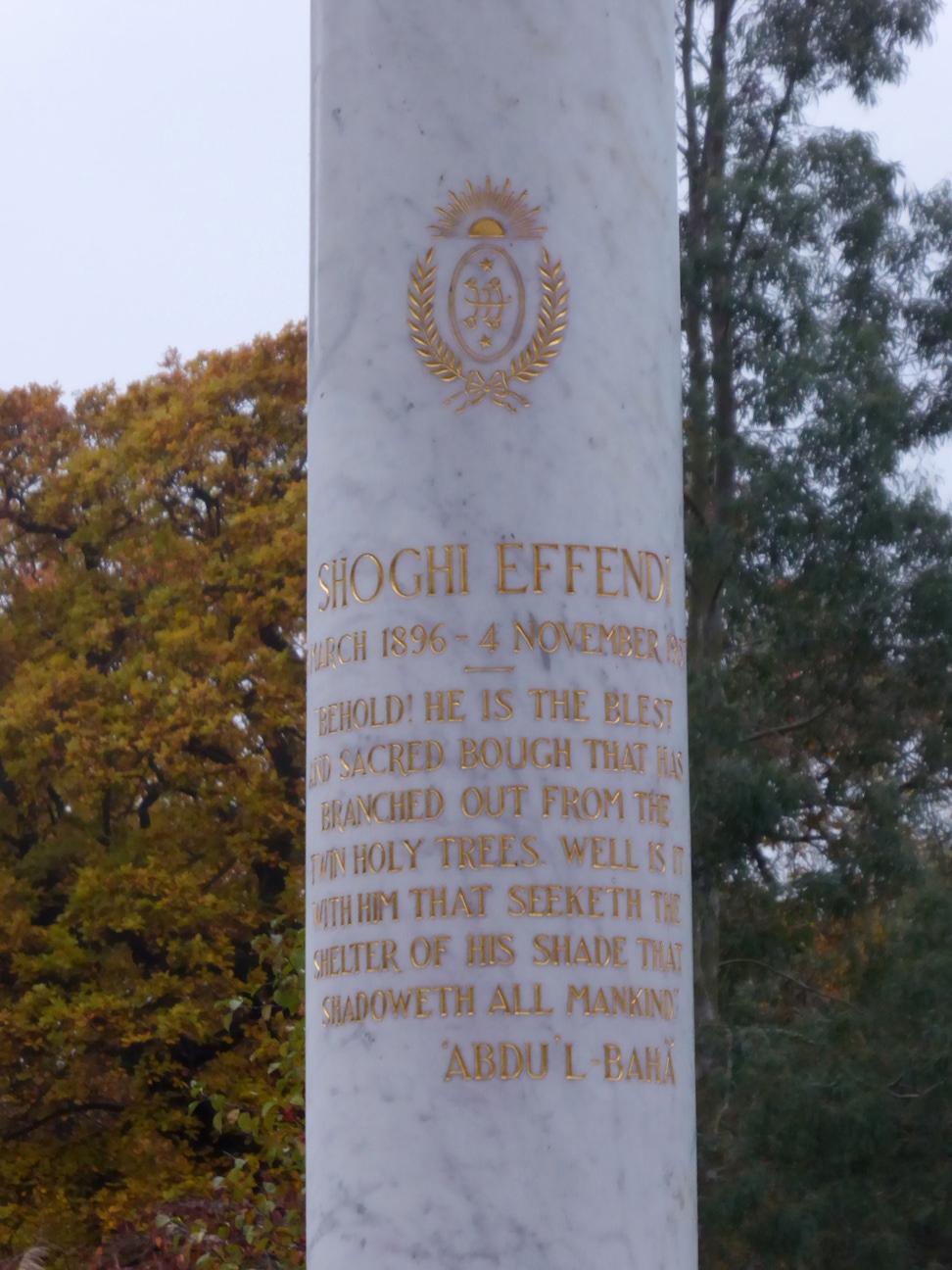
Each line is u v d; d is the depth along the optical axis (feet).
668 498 19.71
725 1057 50.80
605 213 19.44
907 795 56.80
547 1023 18.01
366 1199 18.07
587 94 19.48
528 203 19.24
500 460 18.88
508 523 18.78
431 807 18.38
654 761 18.95
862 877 54.08
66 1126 81.35
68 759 80.43
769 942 54.85
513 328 19.08
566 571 18.76
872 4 59.77
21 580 88.33
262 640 85.66
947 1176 49.16
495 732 18.43
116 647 87.15
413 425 19.06
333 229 19.76
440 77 19.39
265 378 88.28
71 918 80.59
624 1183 18.04
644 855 18.70
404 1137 17.98
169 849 80.94
